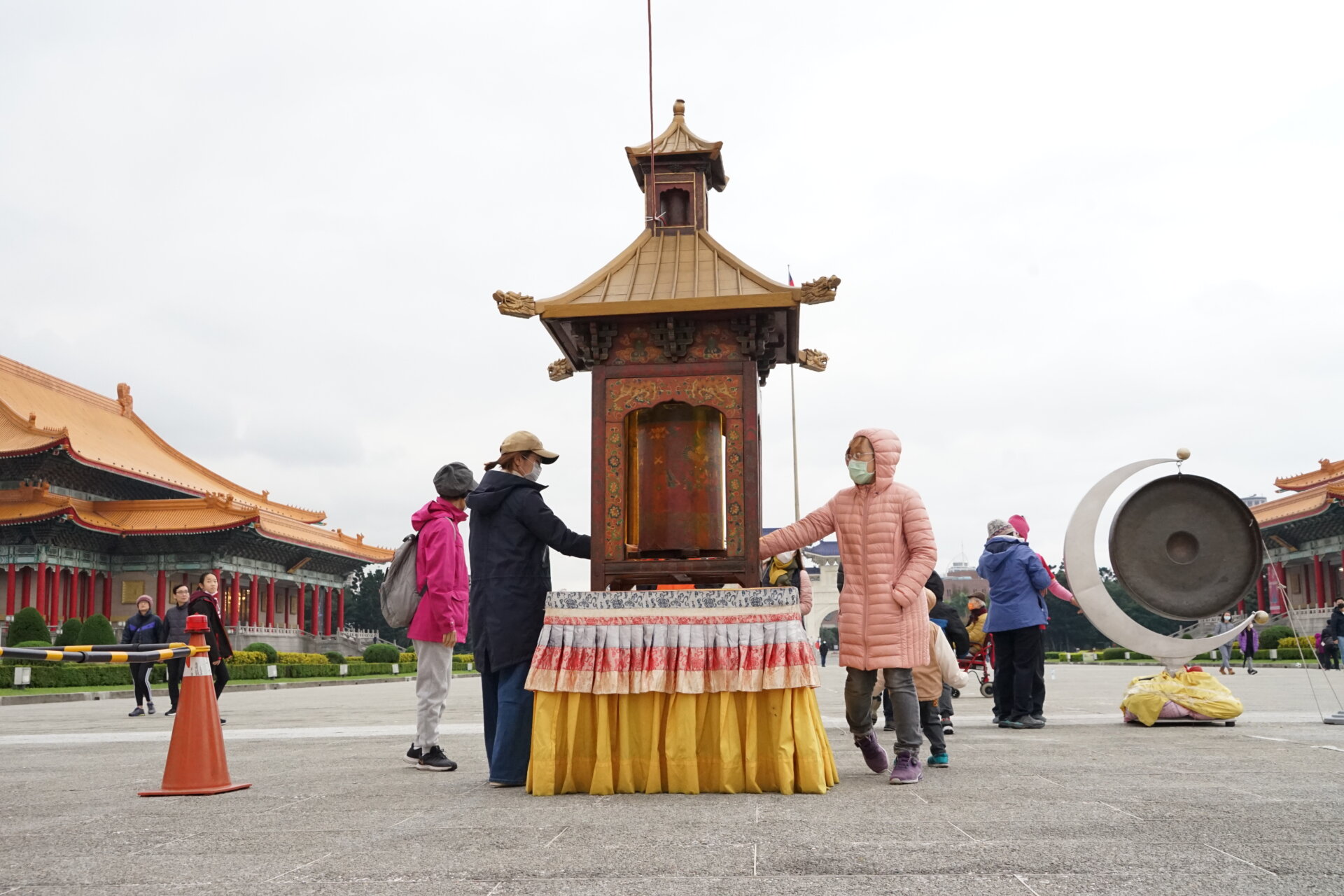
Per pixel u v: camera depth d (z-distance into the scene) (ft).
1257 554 30.60
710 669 17.72
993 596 31.12
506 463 20.20
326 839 13.50
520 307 19.19
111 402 234.58
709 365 19.35
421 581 22.35
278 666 128.26
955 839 12.84
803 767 17.15
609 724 17.70
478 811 15.66
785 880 10.74
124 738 33.83
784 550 19.89
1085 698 50.47
